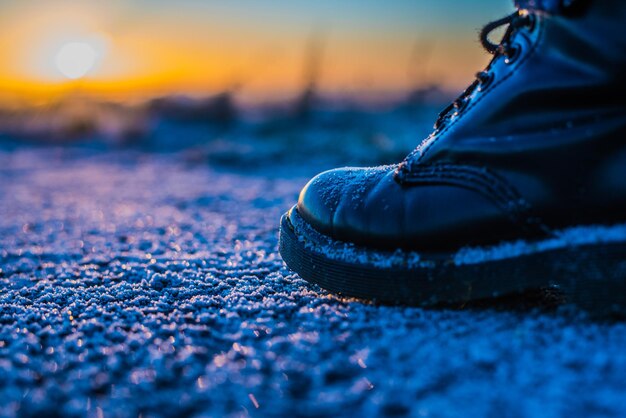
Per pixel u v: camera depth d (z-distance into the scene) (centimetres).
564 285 46
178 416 39
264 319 50
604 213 45
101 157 256
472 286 47
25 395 41
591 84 45
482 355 42
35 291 61
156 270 67
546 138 46
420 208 48
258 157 214
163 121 331
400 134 245
